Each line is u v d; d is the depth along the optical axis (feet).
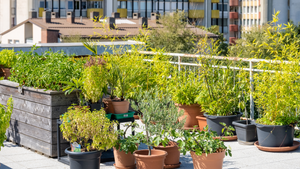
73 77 17.07
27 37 145.69
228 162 15.98
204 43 20.44
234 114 19.92
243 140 18.58
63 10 197.36
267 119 17.63
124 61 20.59
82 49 30.01
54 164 16.11
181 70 24.20
